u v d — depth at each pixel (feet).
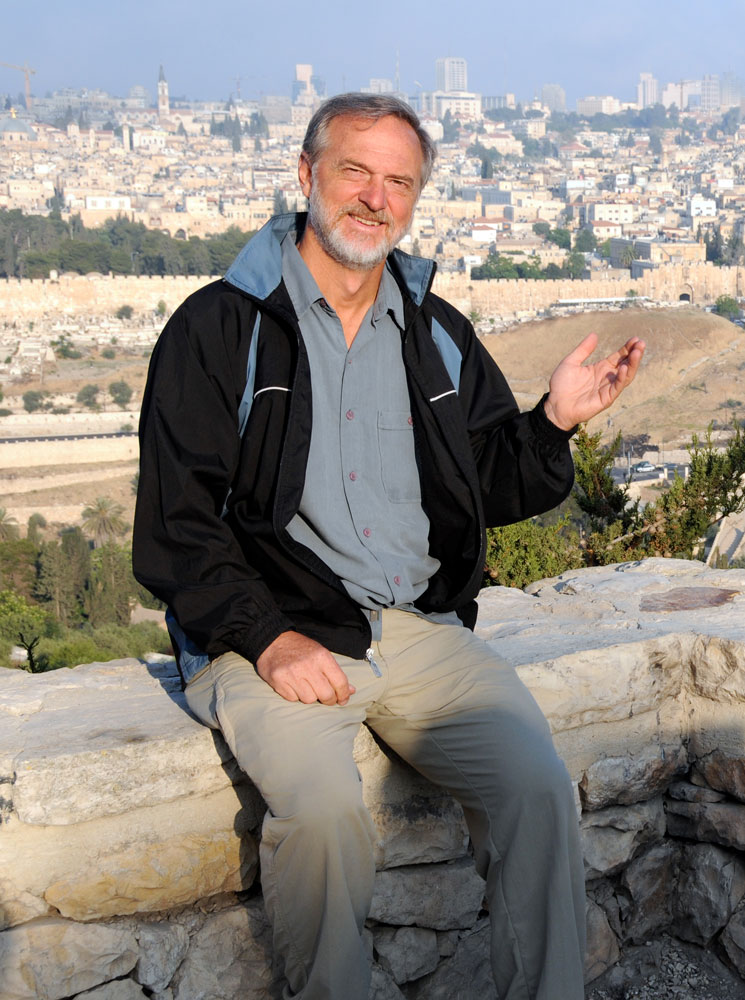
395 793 8.19
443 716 7.52
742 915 9.21
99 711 7.95
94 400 345.51
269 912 6.91
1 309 437.58
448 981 8.57
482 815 7.35
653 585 11.68
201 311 7.36
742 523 122.01
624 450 301.63
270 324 7.42
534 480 8.08
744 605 10.77
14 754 6.99
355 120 7.36
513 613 10.94
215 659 7.54
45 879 7.04
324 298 7.48
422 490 7.82
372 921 8.25
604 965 9.31
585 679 8.86
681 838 9.61
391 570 7.58
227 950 7.63
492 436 8.21
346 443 7.55
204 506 7.16
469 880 8.50
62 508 255.09
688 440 325.62
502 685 7.50
